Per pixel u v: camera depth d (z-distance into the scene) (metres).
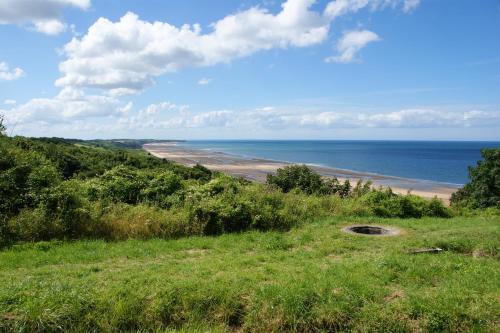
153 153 125.12
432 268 7.53
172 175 14.43
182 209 11.91
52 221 9.98
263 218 12.09
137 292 6.03
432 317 5.70
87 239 9.97
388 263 7.67
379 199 16.00
